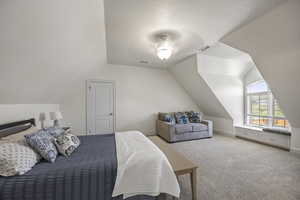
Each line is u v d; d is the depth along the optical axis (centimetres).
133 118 459
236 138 426
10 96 198
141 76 468
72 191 125
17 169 117
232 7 167
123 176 134
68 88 351
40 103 294
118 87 441
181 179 205
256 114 414
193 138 414
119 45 285
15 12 117
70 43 201
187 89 507
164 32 230
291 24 170
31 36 146
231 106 430
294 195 167
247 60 376
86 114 409
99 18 187
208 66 365
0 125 178
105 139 231
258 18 188
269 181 196
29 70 186
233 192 175
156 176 139
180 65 419
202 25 209
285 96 256
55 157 152
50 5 129
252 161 262
